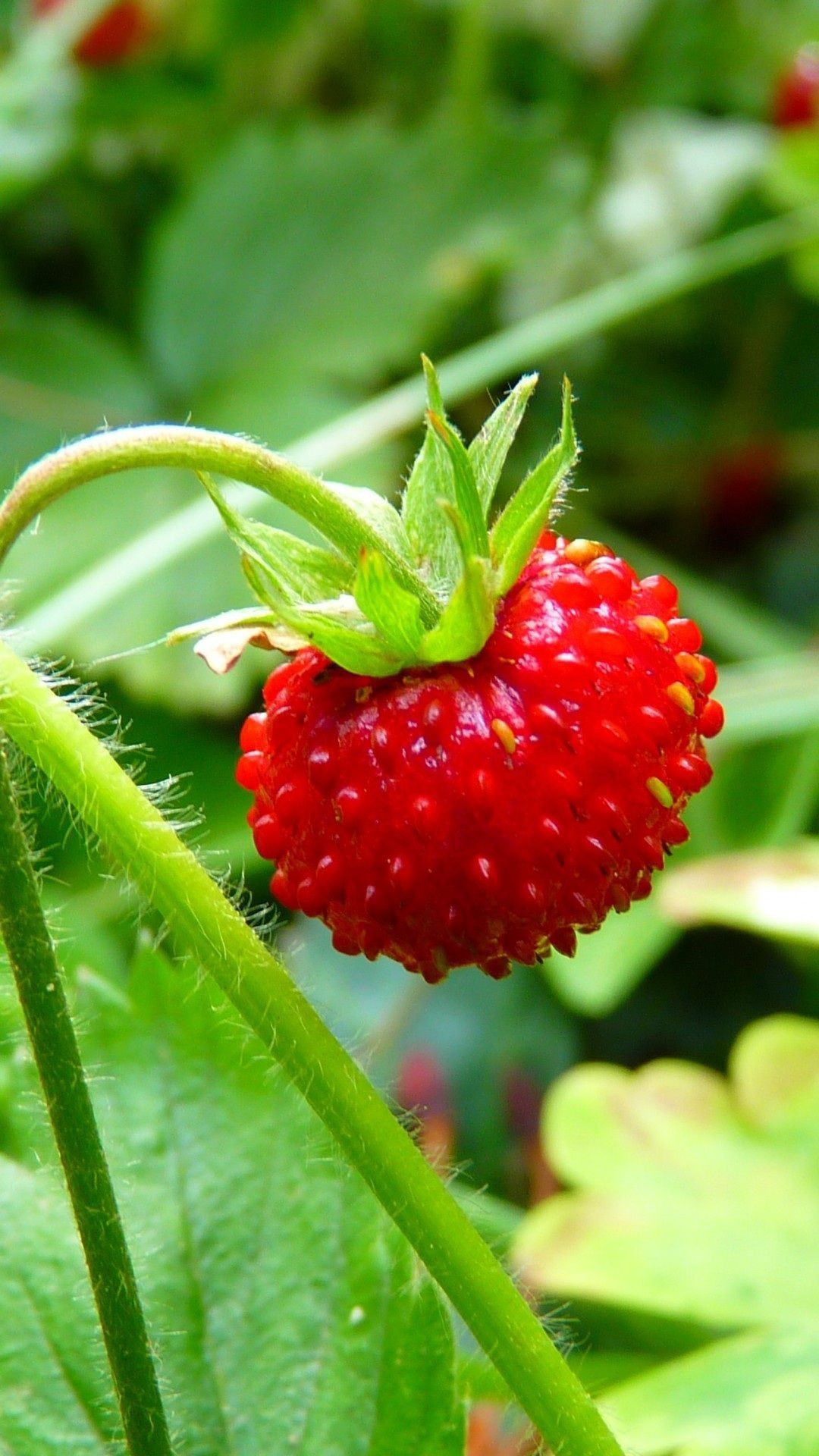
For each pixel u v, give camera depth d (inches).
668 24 10.6
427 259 9.2
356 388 8.9
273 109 10.8
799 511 9.7
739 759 7.2
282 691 3.9
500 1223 5.4
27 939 3.6
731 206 10.1
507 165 9.4
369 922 3.9
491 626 3.8
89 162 9.9
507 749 3.8
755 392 9.6
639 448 9.4
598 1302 5.5
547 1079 7.1
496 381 9.3
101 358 8.9
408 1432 4.2
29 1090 4.4
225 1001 4.4
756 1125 5.4
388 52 10.8
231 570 7.8
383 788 3.8
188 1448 4.2
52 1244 4.3
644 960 6.3
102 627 7.6
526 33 10.7
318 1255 4.3
